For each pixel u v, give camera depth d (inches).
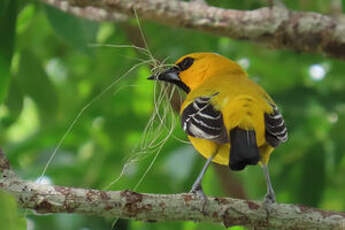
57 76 656.4
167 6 418.9
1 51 426.3
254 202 290.7
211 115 332.5
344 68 554.3
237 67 426.6
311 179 488.1
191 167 471.5
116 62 597.0
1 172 275.6
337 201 566.6
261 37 418.0
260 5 529.3
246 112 323.0
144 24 562.9
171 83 432.1
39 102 559.5
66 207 274.8
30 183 275.6
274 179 498.9
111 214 279.0
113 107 569.9
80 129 530.3
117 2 420.2
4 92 423.8
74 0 425.7
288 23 412.2
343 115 482.9
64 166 484.4
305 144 494.3
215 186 510.3
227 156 350.6
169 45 568.4
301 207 290.7
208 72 421.7
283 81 604.1
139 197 280.2
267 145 341.7
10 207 215.0
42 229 420.2
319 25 410.6
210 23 418.3
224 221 287.3
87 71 636.7
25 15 567.2
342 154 479.8
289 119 475.2
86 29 484.7
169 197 284.0
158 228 469.1
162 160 472.1
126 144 530.9
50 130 514.3
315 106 463.8
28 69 555.2
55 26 481.7
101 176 495.8
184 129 362.0
